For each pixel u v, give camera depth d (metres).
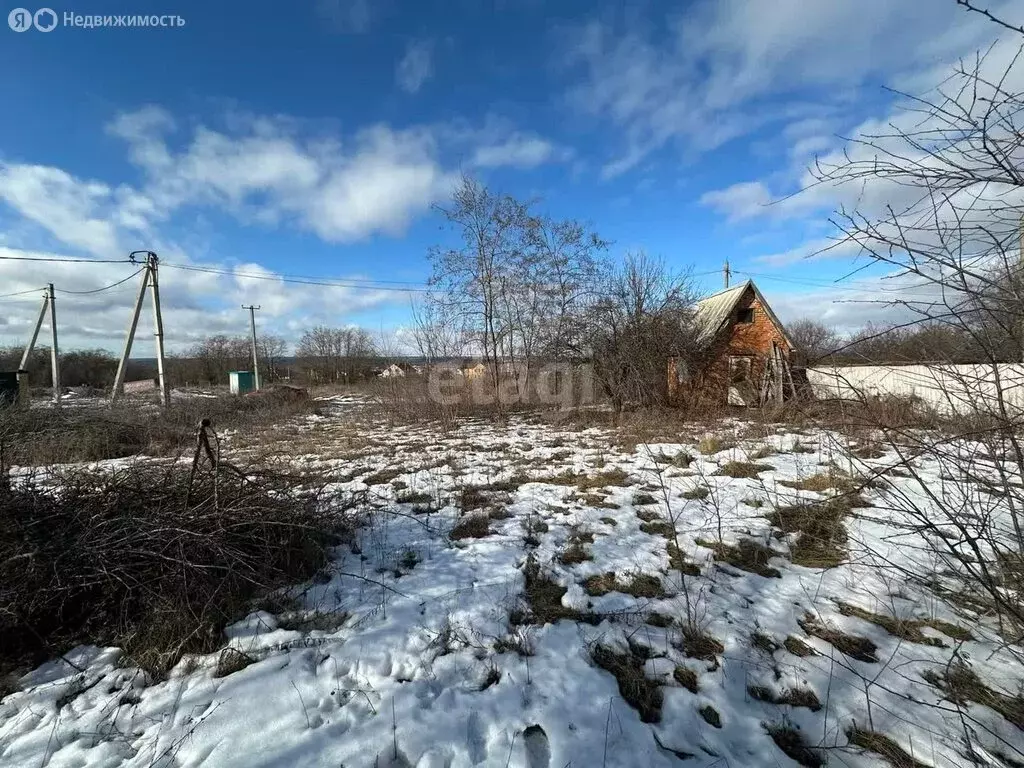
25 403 10.56
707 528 4.61
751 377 13.89
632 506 5.38
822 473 6.18
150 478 4.05
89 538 3.28
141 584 3.12
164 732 2.28
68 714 2.42
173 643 2.88
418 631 3.04
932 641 2.85
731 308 15.38
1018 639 2.40
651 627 3.11
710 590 3.51
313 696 2.50
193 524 3.44
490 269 17.00
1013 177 1.88
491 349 17.22
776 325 15.40
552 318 15.76
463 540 4.53
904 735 2.22
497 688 2.56
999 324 2.08
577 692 2.52
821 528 4.46
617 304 13.70
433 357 17.09
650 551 4.17
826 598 3.36
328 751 2.15
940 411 2.61
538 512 5.25
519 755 2.13
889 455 6.24
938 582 3.32
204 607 3.07
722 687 2.55
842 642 2.88
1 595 2.86
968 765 2.05
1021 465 2.18
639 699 2.50
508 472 7.15
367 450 9.48
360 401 23.58
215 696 2.50
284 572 3.73
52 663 2.83
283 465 7.66
